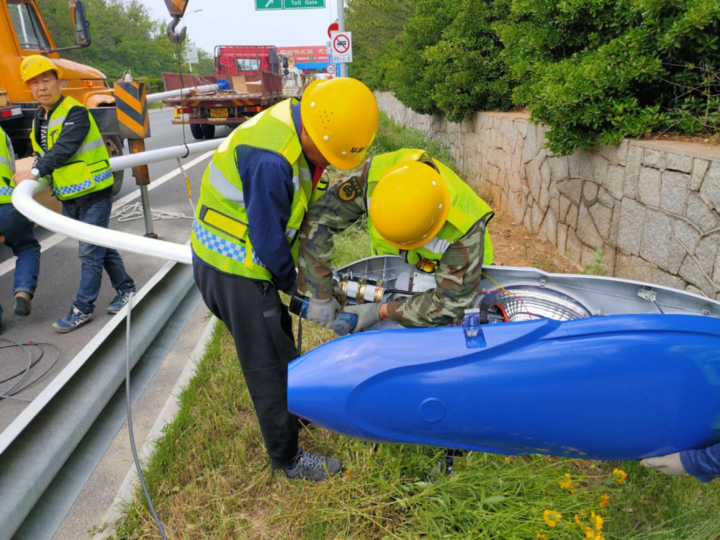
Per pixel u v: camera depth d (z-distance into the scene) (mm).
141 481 2316
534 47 5512
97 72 9867
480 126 8250
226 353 3643
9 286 5223
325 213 2311
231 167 2111
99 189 4223
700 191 3145
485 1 8617
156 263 5711
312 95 2012
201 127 15820
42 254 6074
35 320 4426
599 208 4434
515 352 1786
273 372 2348
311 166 2211
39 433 2930
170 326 4406
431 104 11344
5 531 2318
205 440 2779
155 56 59938
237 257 2207
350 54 12906
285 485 2545
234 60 21656
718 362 1709
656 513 2232
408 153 2311
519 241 5852
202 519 2359
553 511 2057
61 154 3928
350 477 2500
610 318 1807
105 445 2977
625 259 4043
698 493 2217
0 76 7344
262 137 2035
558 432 1801
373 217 2105
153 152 4789
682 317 1787
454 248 2211
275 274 2119
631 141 3896
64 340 4062
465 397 1793
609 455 1870
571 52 5398
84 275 4152
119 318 4316
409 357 1826
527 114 6984
